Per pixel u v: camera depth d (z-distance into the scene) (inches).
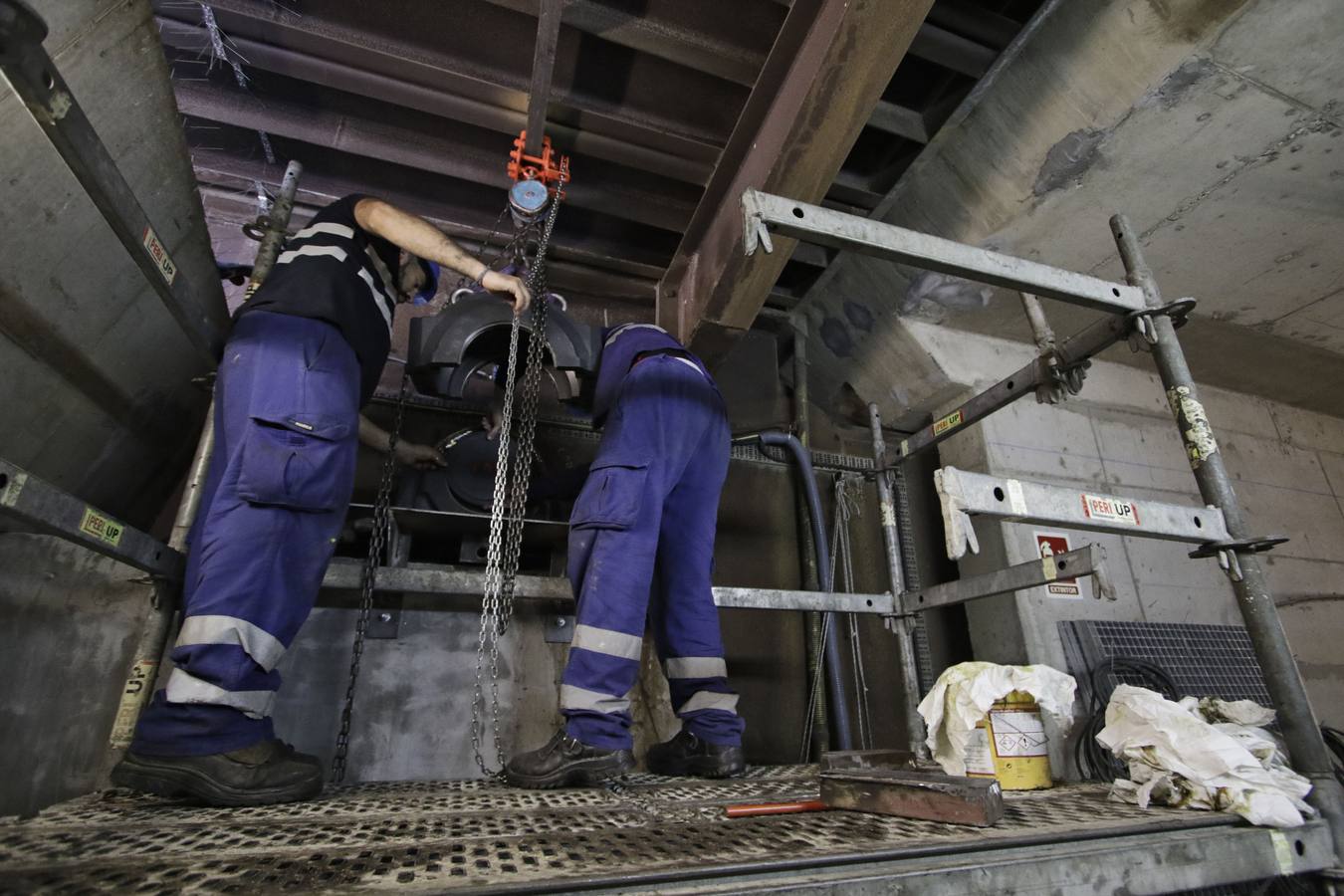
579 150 80.9
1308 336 108.0
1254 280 94.1
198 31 66.9
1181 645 90.0
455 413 84.5
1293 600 111.8
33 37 27.9
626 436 55.5
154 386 58.4
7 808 45.7
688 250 92.4
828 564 91.5
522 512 62.4
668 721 78.8
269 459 43.6
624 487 53.1
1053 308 97.3
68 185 39.1
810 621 90.4
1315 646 109.9
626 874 26.3
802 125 64.7
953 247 48.7
